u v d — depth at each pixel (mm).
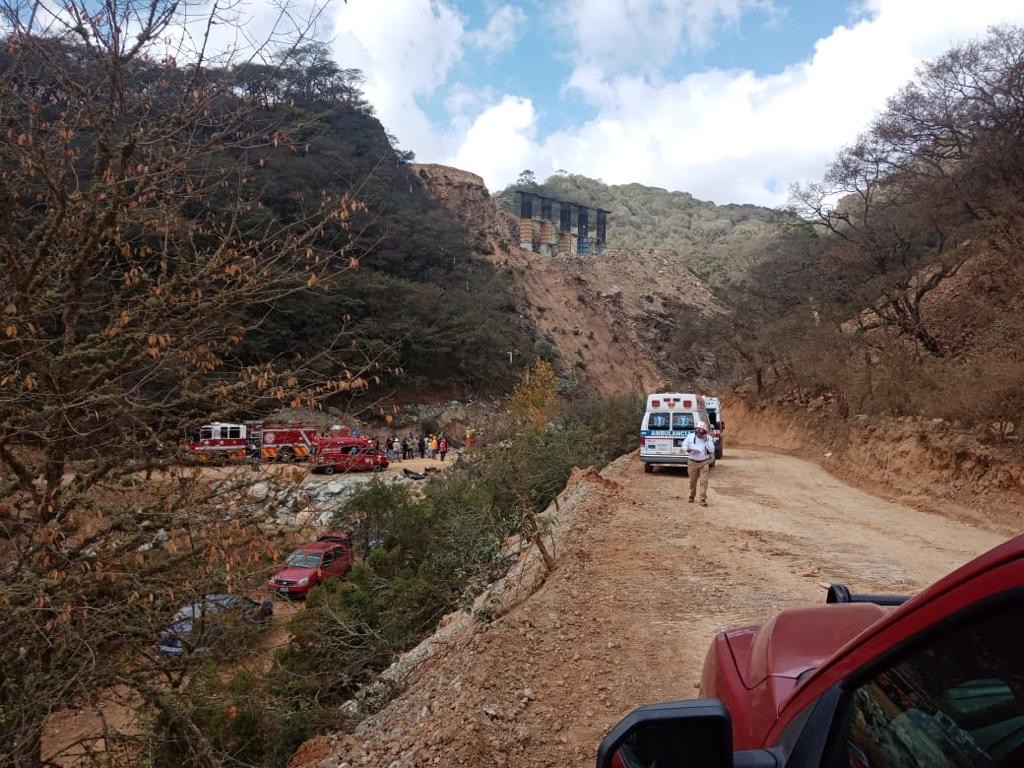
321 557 16594
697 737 1651
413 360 67438
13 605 5043
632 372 110375
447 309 74562
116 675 5414
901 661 1474
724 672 2701
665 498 15734
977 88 33094
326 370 6695
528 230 136375
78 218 5598
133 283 5844
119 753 5387
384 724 5773
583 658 6156
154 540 5773
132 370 5840
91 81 5617
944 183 30516
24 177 5484
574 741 4766
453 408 66875
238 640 6301
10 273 5445
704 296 141000
